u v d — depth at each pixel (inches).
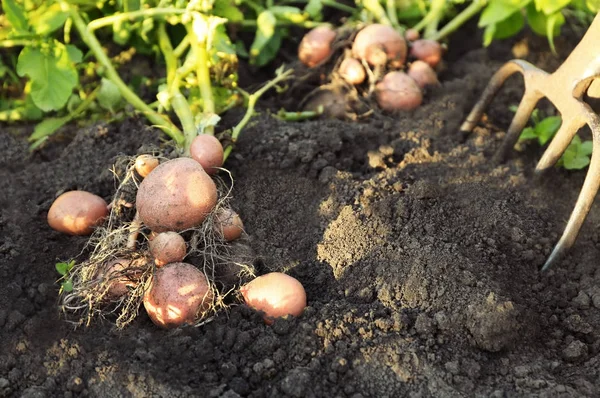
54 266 44.0
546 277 44.0
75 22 50.9
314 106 54.3
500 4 53.1
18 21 49.3
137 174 43.7
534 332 41.6
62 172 48.9
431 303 41.7
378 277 42.9
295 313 41.1
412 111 53.6
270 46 59.2
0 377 39.0
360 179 48.1
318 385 38.8
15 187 48.3
